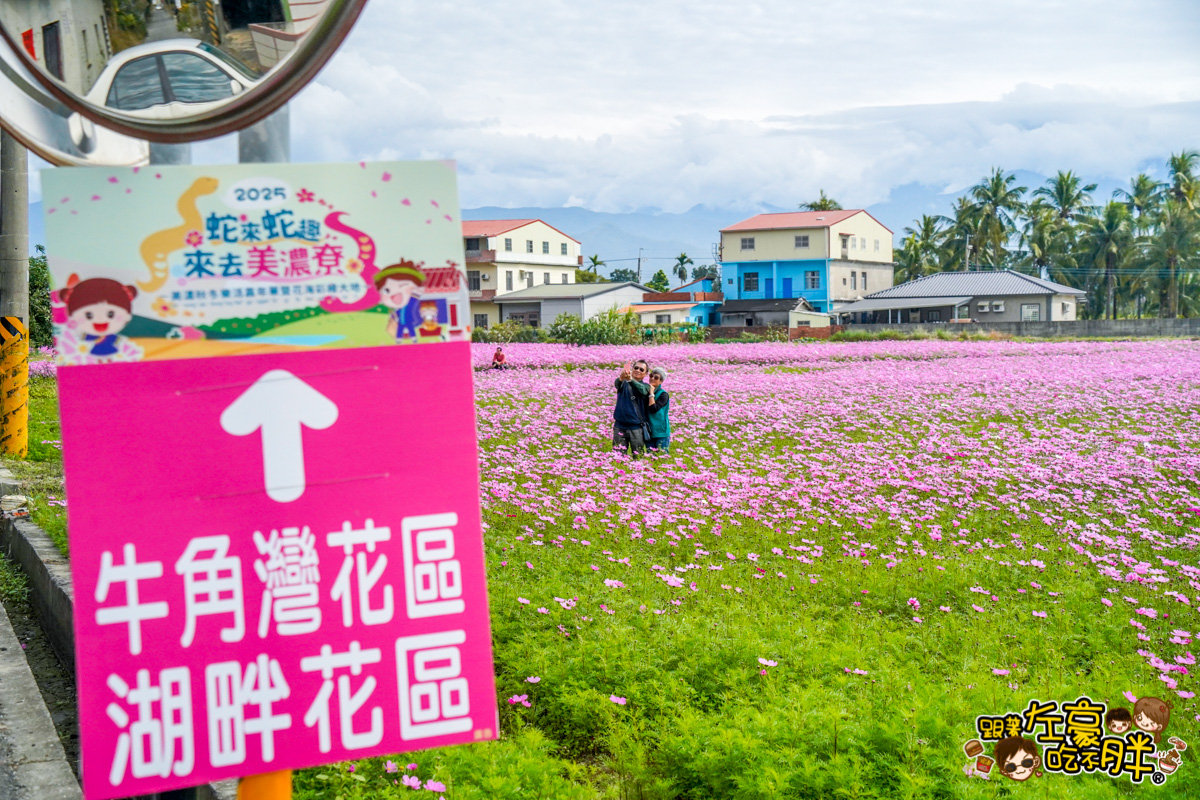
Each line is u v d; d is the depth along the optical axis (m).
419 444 2.31
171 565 2.19
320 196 2.25
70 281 2.14
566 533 7.72
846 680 4.52
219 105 2.33
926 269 72.31
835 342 42.28
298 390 2.25
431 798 3.44
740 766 3.64
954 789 3.45
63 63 2.36
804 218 62.50
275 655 2.23
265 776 2.27
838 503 9.07
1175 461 11.46
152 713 2.17
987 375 23.14
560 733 4.28
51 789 3.98
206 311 2.20
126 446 2.17
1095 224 60.38
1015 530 8.25
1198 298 61.31
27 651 6.19
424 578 2.30
